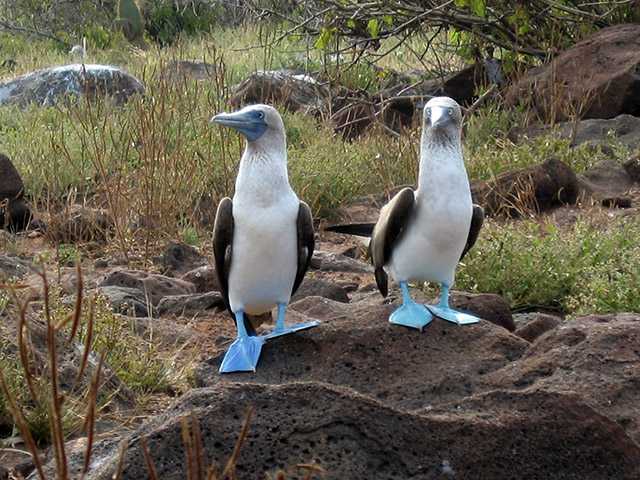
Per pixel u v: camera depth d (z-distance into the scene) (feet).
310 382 10.59
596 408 11.21
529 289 16.65
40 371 12.84
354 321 12.84
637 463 10.73
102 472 10.24
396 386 12.30
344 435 10.41
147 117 23.31
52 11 52.80
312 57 38.09
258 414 10.40
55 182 21.75
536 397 10.81
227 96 26.99
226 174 21.72
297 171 22.27
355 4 31.01
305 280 16.71
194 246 19.90
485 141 26.89
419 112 30.48
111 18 52.70
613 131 25.18
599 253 16.99
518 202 21.02
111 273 17.37
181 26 52.19
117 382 13.34
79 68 32.42
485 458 10.52
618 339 12.09
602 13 31.81
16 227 20.83
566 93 27.96
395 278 12.98
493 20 31.76
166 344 15.21
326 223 21.65
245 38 44.88
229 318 16.31
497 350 12.53
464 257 16.84
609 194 22.12
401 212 12.57
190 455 8.71
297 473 10.18
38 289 16.07
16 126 28.19
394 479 10.35
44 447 12.30
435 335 12.67
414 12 31.09
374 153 24.70
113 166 22.56
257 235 12.42
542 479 10.57
